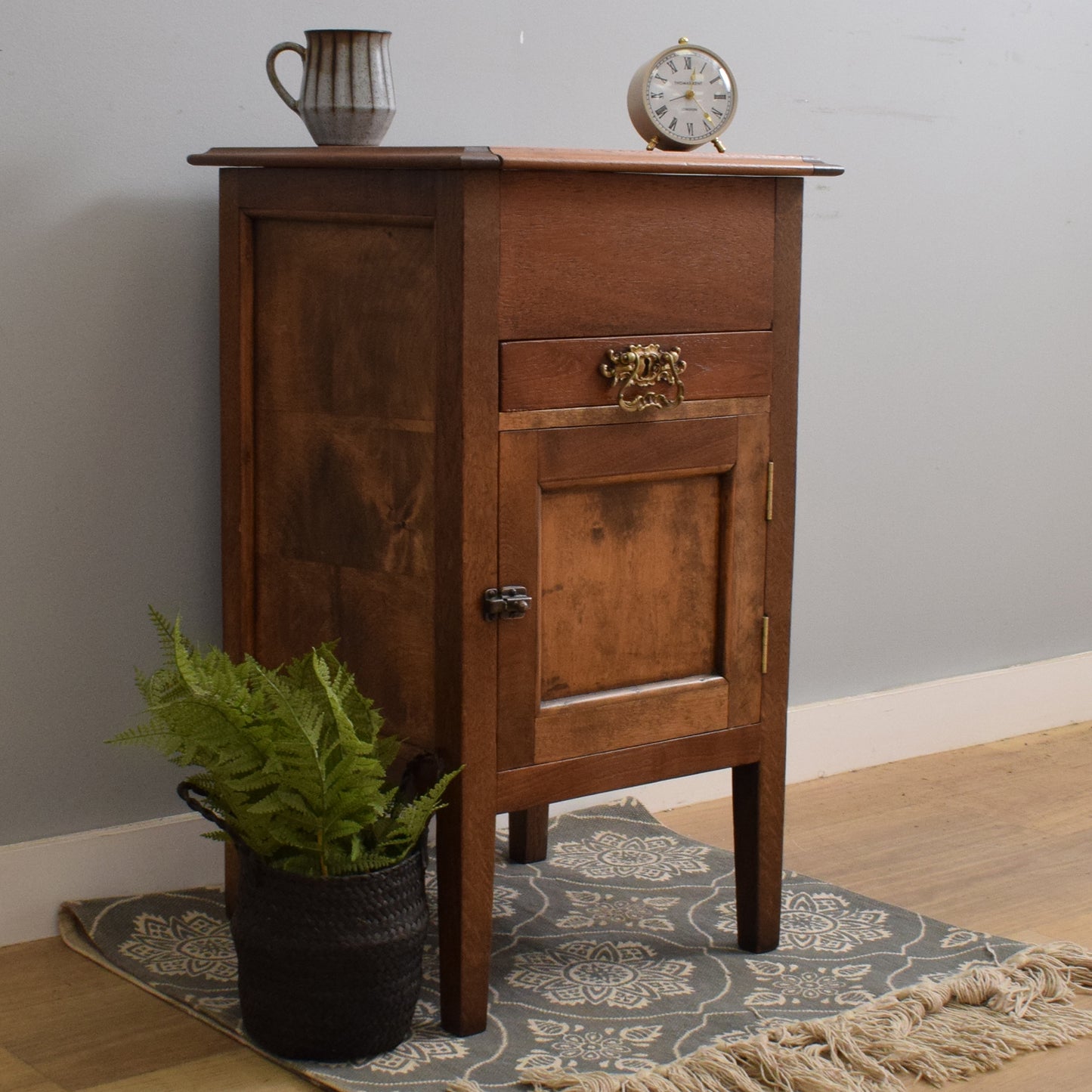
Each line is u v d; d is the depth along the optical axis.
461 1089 1.59
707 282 1.81
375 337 1.75
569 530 1.75
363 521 1.80
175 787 2.12
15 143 1.88
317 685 1.74
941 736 2.93
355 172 1.72
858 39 2.62
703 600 1.89
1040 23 2.86
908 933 2.03
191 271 2.03
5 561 1.94
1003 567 3.01
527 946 1.98
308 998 1.64
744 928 1.98
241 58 2.03
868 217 2.68
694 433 1.83
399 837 1.71
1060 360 3.02
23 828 2.00
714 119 1.92
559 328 1.69
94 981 1.87
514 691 1.72
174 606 2.08
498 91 2.27
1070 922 2.10
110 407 1.99
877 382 2.75
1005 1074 1.68
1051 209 2.95
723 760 1.92
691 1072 1.64
